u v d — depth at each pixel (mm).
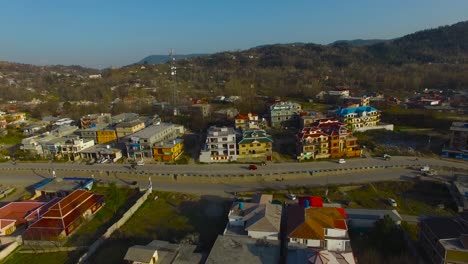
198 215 61312
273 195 68000
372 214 55188
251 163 87000
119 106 158875
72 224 57594
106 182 78000
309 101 173125
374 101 154625
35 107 166750
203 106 144875
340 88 187375
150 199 68750
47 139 103625
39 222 56688
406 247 47125
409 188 69125
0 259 50094
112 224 59000
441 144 97438
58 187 73750
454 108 138875
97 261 47812
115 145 103000
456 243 40875
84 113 153375
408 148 94312
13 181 83125
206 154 89812
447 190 67188
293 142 103438
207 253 46562
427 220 47094
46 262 49062
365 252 46094
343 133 88688
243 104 152500
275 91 197500
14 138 120062
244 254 43281
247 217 51188
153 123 119188
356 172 78688
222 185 74938
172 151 90938
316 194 67750
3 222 58625
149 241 52938
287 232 47000
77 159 96312
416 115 126875
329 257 39188
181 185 75875
